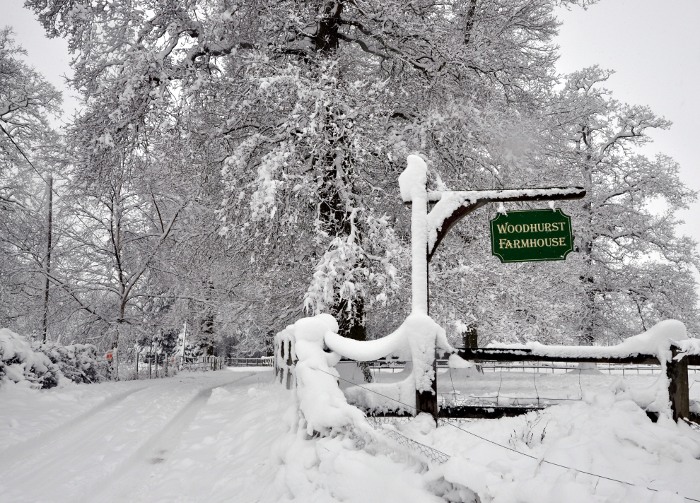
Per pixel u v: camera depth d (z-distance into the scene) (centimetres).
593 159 2934
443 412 558
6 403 1059
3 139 2445
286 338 1079
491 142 1518
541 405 573
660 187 2891
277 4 1500
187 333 4178
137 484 634
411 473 419
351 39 1616
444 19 1700
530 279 1794
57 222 2711
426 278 590
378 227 1336
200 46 1559
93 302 2752
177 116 1494
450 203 599
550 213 597
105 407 1156
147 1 1584
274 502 499
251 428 806
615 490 348
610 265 2950
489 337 1730
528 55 1762
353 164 1381
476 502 369
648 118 2909
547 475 376
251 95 1421
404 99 1620
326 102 1309
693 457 425
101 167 1620
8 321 2606
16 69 2472
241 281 1975
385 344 566
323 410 521
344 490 431
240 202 1416
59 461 714
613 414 489
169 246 2644
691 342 502
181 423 998
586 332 2892
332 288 1311
